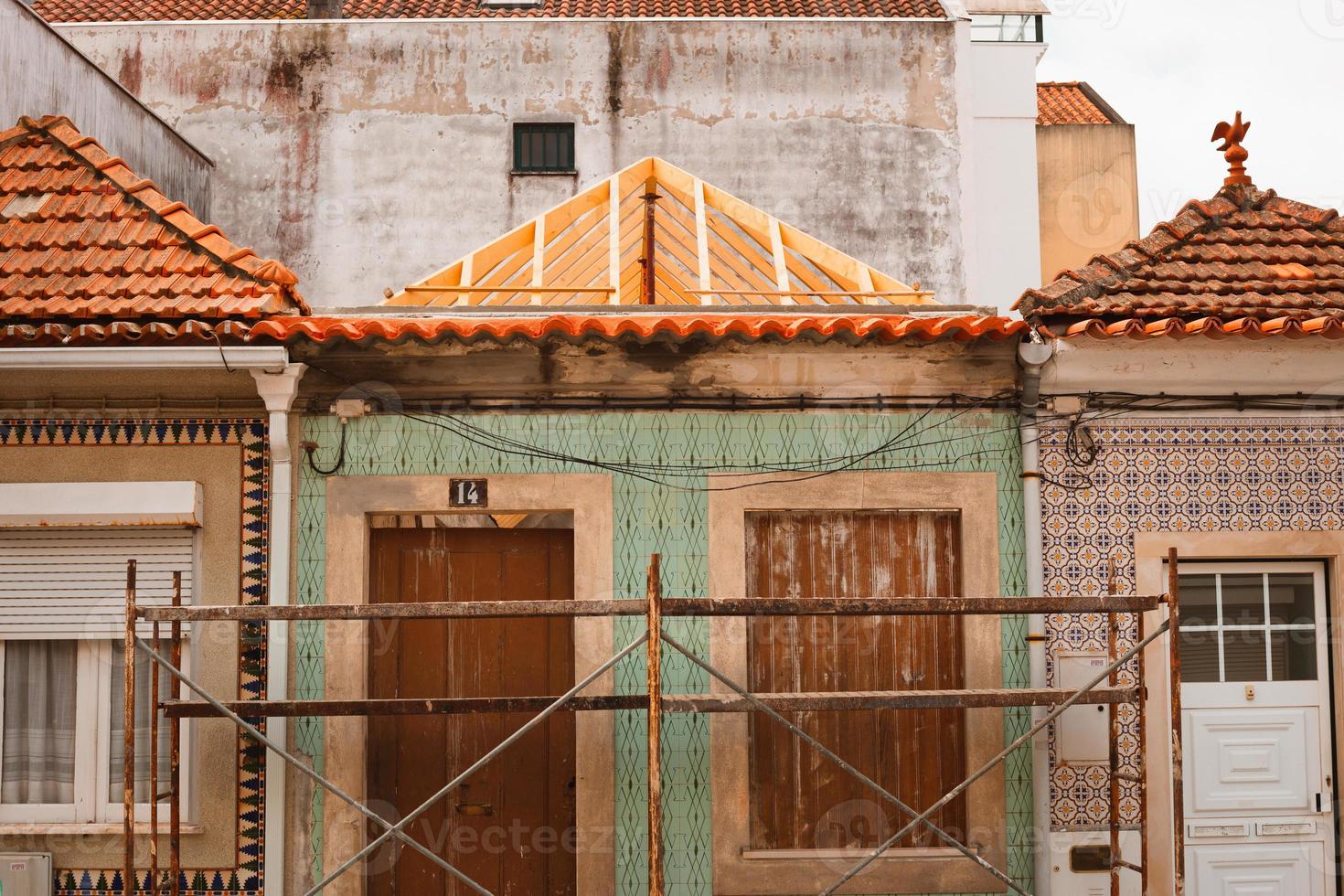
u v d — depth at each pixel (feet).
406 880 22.09
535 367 21.89
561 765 22.39
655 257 33.73
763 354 21.70
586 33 51.06
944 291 50.39
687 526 22.13
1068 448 22.31
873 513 22.62
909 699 18.83
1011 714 21.88
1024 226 52.39
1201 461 22.39
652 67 50.96
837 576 22.54
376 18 52.31
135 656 21.95
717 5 54.19
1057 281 22.54
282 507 21.76
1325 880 22.13
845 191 50.57
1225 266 23.35
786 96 50.96
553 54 50.93
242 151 50.14
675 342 21.20
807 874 21.53
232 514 22.04
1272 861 22.13
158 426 22.09
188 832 21.38
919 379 22.13
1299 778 22.31
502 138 50.57
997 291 51.98
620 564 22.04
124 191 24.16
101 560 22.18
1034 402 22.02
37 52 28.68
